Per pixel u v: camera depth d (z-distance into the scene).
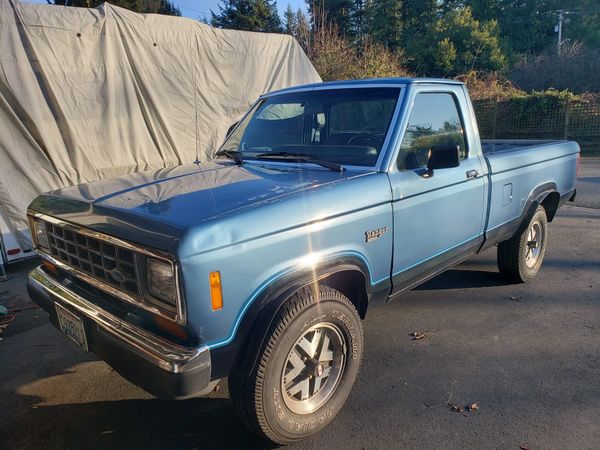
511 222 4.46
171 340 2.24
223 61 8.22
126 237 2.26
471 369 3.46
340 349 2.87
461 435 2.78
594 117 17.67
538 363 3.52
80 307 2.60
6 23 5.91
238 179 2.93
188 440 2.83
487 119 20.05
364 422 2.92
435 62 37.94
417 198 3.22
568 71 25.44
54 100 6.36
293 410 2.66
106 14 6.80
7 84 5.95
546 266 5.61
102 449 2.77
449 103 3.75
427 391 3.21
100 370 3.63
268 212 2.36
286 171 3.15
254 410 2.45
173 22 7.55
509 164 4.25
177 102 7.64
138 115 7.24
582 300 4.61
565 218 8.02
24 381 3.50
